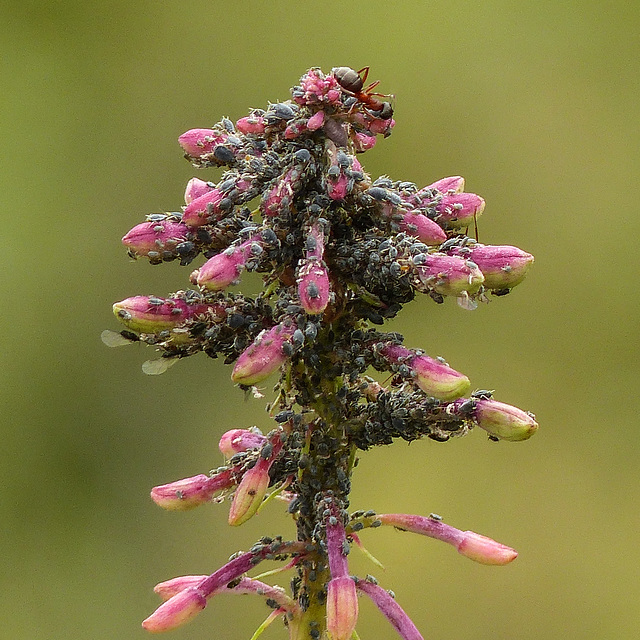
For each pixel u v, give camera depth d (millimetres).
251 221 561
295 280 561
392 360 555
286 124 557
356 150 562
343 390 563
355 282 559
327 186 553
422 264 550
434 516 565
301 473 563
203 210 556
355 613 551
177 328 558
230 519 556
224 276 551
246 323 558
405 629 562
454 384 550
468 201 563
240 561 562
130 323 557
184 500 563
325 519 559
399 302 561
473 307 549
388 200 554
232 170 562
